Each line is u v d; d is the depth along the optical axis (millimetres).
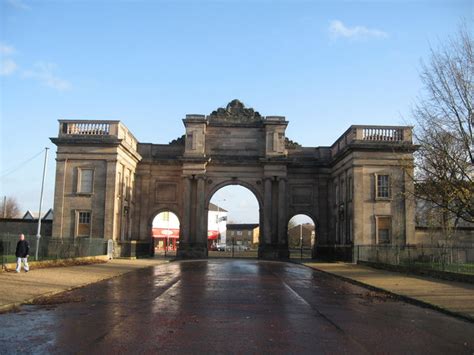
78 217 49438
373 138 48938
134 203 58750
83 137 49688
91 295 20203
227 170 58500
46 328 13008
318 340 12000
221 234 145625
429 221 39969
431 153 28297
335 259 54438
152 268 38469
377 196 48156
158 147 60250
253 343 11547
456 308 16875
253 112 60000
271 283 26781
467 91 27344
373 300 20125
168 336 12172
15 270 28719
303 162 59250
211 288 23594
